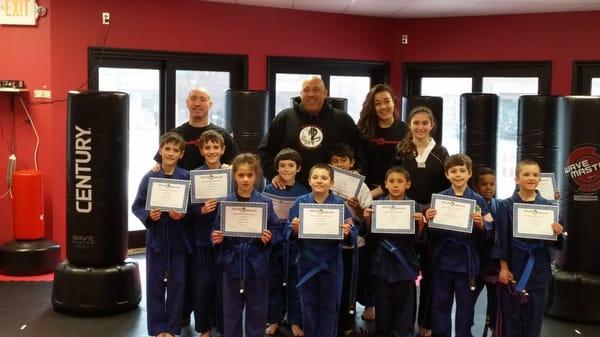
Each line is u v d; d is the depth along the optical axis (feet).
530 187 10.68
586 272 13.44
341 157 11.85
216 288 11.66
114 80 19.20
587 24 21.08
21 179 16.72
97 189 13.01
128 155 13.65
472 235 10.93
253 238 10.77
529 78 22.16
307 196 11.10
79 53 17.99
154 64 19.71
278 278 12.29
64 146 17.92
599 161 13.15
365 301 13.05
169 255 11.46
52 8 17.51
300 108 12.35
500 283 10.89
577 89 21.39
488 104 19.74
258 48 20.83
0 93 17.44
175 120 20.02
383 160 12.57
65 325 12.73
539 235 10.58
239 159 10.84
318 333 10.98
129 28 18.67
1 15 17.26
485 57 22.40
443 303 11.12
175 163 11.65
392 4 20.36
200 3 19.72
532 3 19.89
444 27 22.79
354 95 23.39
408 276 11.07
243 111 18.25
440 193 11.16
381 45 23.04
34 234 16.98
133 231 19.93
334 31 22.11
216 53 20.12
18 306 13.98
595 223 13.33
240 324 10.84
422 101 20.10
